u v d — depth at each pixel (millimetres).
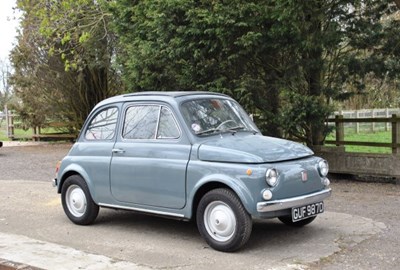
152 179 6355
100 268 5191
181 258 5645
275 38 10281
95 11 17391
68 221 7707
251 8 9867
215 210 5848
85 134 7461
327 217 7426
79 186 7352
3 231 7168
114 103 7172
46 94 23578
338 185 10578
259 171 5527
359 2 10688
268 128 11102
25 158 17688
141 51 11414
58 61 22062
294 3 9523
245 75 10891
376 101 29594
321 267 5188
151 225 7281
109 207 6992
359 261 5355
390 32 11094
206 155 5922
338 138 11805
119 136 6922
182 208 6117
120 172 6723
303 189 5895
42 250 5902
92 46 19750
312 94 11047
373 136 23359
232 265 5316
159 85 11789
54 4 16641
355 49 11367
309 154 6289
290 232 6625
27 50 22266
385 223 7023
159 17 10570
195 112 6477
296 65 10867
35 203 9227
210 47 10562
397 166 10656
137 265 5297
